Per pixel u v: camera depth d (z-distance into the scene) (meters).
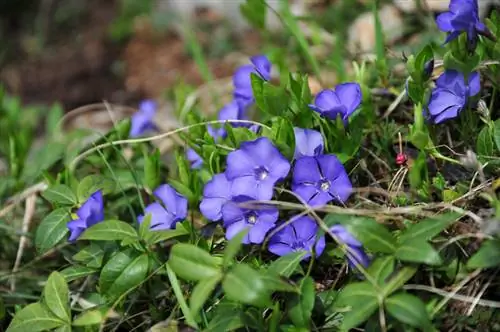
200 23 1.29
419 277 0.73
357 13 1.01
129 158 0.89
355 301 0.69
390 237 0.70
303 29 1.04
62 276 0.74
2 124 0.95
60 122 0.93
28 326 0.74
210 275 0.70
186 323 0.75
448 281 0.73
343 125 0.76
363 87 0.80
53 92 1.30
